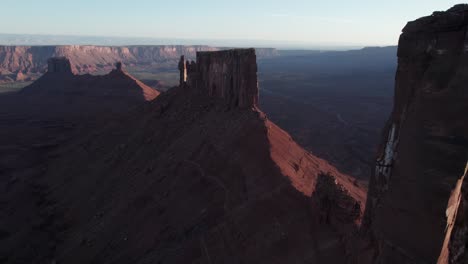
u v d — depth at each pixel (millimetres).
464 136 15102
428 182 16203
